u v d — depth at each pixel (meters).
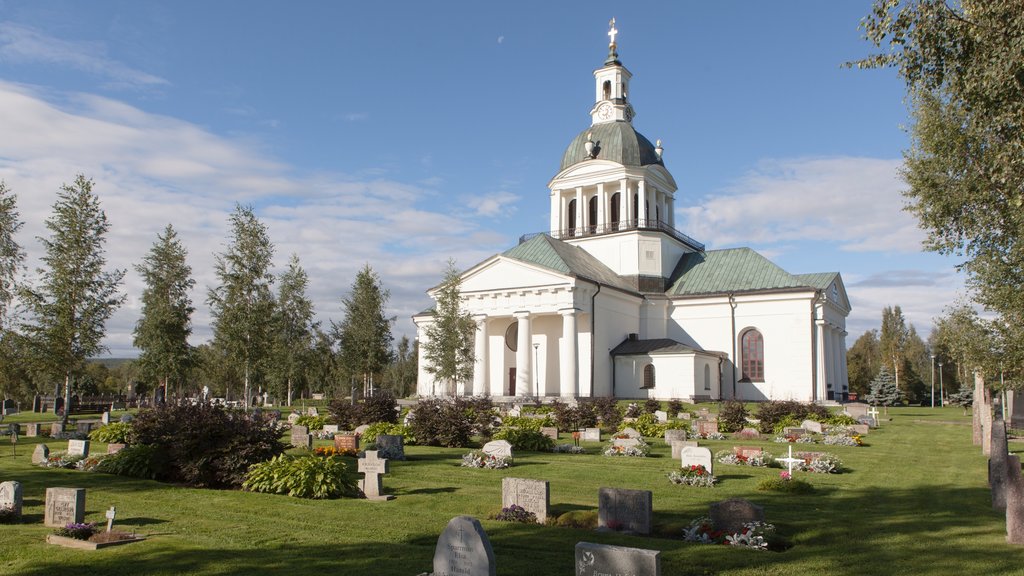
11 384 39.78
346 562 11.33
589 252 74.19
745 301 66.38
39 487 18.66
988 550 12.67
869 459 27.17
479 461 23.56
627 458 26.81
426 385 70.69
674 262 75.62
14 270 39.09
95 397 73.88
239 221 41.09
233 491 18.03
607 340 64.75
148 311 56.38
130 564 11.18
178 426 19.53
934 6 14.40
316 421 38.88
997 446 17.12
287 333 62.28
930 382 110.81
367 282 63.84
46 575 10.54
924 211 23.75
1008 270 21.52
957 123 22.41
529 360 61.44
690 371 60.66
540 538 13.37
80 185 40.88
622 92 78.25
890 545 13.09
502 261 63.47
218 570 10.87
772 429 39.38
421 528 14.03
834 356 71.50
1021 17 12.96
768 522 14.99
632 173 72.81
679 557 12.00
